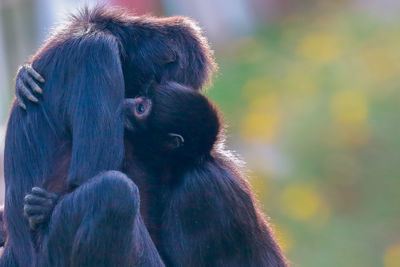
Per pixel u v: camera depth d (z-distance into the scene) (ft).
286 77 117.50
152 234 46.98
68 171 43.39
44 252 42.39
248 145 107.96
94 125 43.16
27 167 44.91
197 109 47.39
